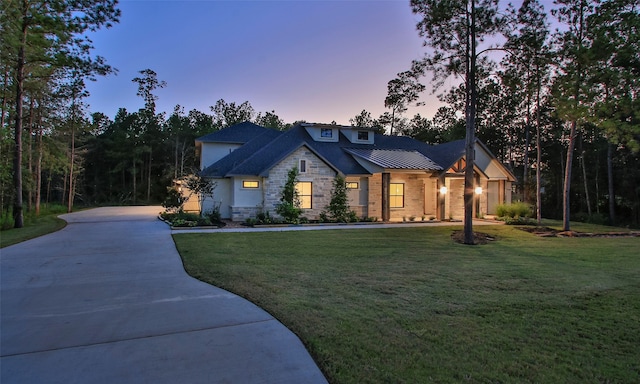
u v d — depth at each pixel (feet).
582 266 27.09
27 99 71.41
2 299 17.58
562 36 44.34
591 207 112.16
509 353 12.12
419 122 139.54
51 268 24.40
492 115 110.63
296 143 68.74
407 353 11.88
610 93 39.75
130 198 140.05
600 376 10.76
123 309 16.12
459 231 47.26
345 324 14.32
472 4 38.78
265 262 26.50
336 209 57.77
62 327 13.94
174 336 13.12
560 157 116.98
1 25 47.14
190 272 23.17
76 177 121.19
